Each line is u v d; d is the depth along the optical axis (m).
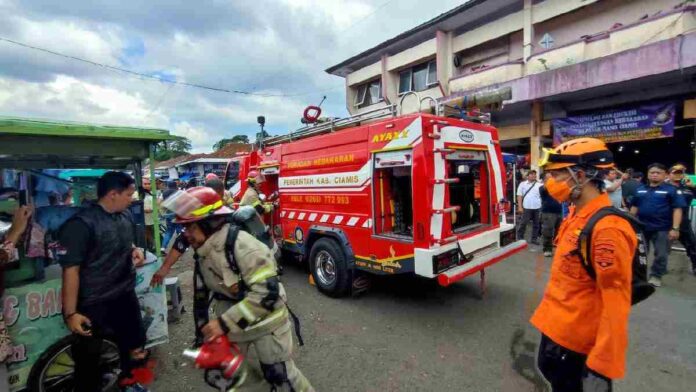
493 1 11.30
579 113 9.85
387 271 4.28
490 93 4.31
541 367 2.01
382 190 4.49
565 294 1.86
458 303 4.67
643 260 1.70
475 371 3.14
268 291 1.91
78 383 2.53
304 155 5.50
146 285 3.07
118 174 2.54
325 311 4.52
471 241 4.31
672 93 8.24
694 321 4.01
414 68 15.05
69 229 2.34
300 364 3.32
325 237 5.15
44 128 2.41
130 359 2.78
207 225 2.04
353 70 18.14
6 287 2.45
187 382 3.09
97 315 2.47
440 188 3.93
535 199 7.85
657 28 7.98
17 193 3.54
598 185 1.80
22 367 2.46
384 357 3.41
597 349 1.61
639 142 10.45
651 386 2.90
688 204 5.34
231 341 2.14
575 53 9.38
